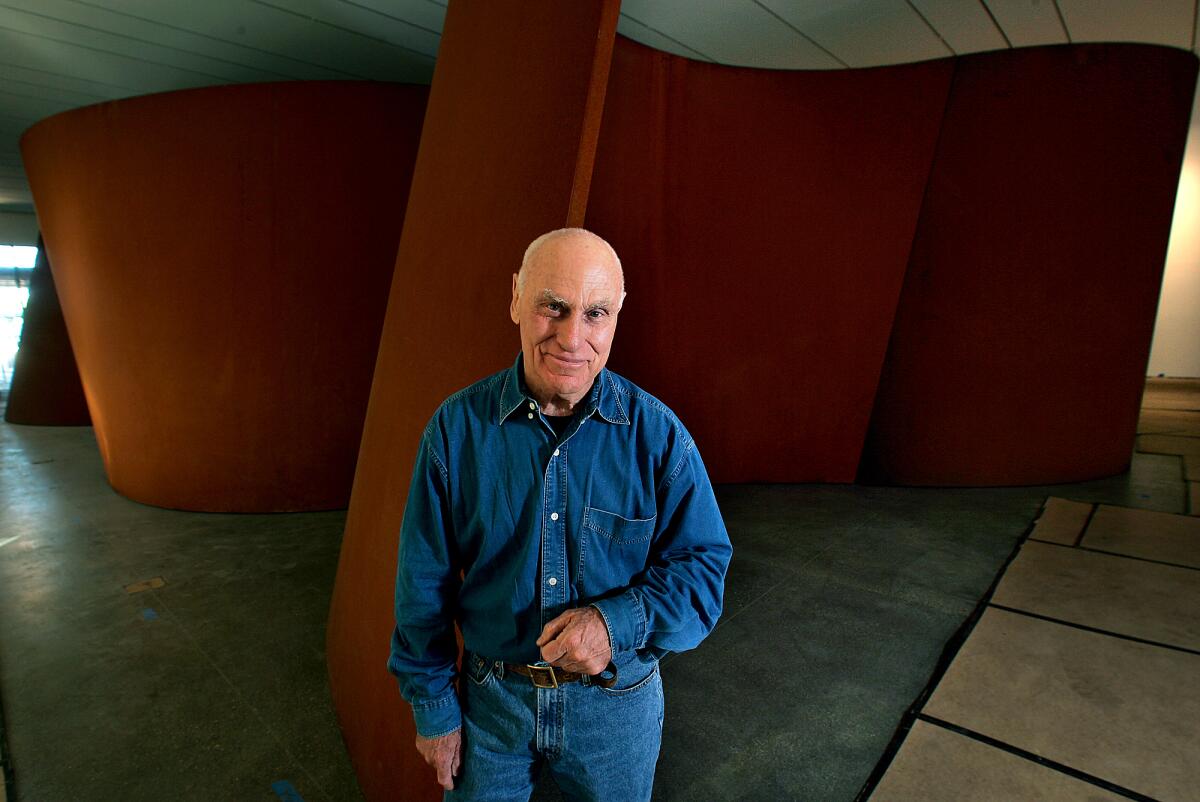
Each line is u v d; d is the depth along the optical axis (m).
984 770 1.75
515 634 1.00
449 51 2.38
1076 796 1.64
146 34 3.94
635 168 4.14
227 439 4.46
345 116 4.26
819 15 3.76
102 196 4.44
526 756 1.07
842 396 4.77
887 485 4.77
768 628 2.59
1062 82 4.21
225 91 4.17
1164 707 1.98
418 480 1.02
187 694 2.33
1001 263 4.41
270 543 3.91
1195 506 4.01
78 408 8.34
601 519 0.98
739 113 4.38
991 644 2.39
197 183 4.25
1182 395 8.48
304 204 4.29
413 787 1.50
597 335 0.88
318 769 1.94
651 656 1.01
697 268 4.53
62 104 5.24
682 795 1.71
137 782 1.89
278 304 4.36
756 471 4.89
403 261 2.40
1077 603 2.68
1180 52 4.31
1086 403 4.58
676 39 4.05
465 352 1.66
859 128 4.46
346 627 2.20
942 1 3.61
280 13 3.66
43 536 4.05
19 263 13.18
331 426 4.54
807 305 4.68
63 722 2.17
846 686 2.18
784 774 1.78
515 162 1.64
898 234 4.52
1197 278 9.43
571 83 1.46
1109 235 4.41
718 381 4.73
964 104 4.31
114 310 4.58
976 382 4.54
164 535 4.05
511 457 0.97
